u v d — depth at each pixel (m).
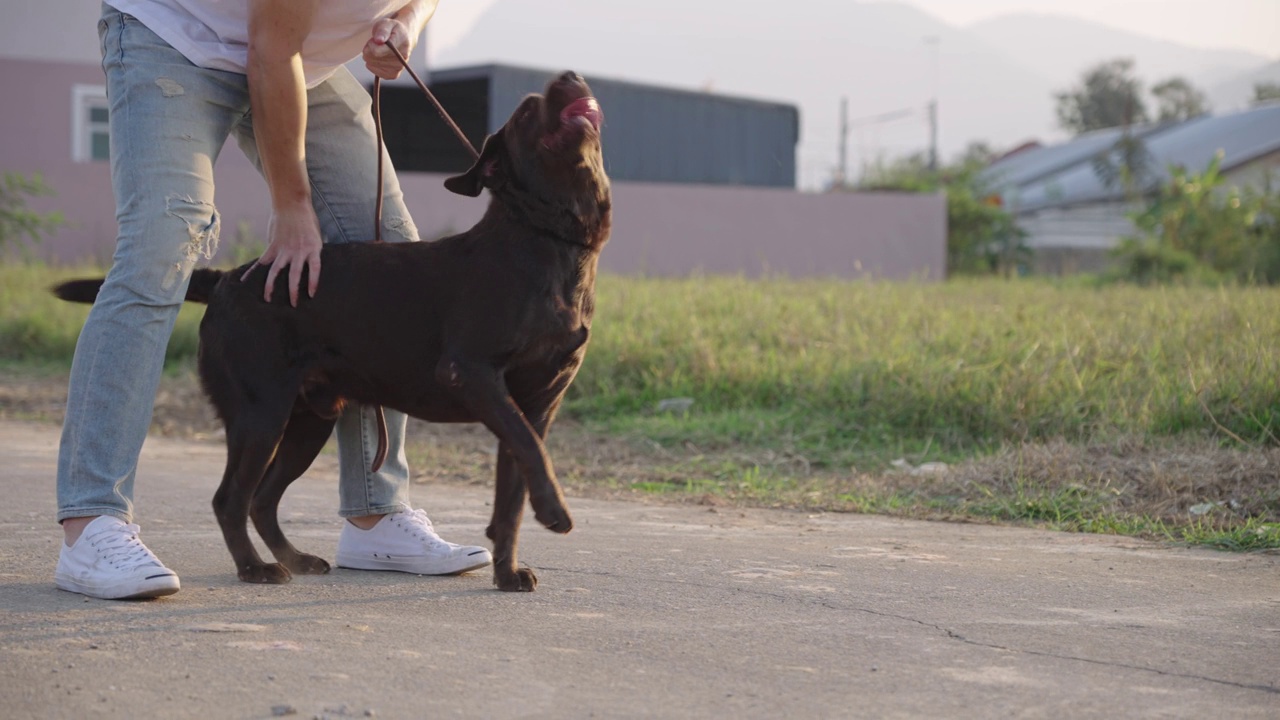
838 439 6.32
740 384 7.25
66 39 18.00
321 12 3.23
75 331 10.41
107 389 3.03
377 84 3.52
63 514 3.00
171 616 2.79
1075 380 6.22
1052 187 29.48
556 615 2.91
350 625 2.75
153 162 3.08
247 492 3.21
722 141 23.11
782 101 23.72
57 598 2.94
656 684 2.35
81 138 18.19
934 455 5.98
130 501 3.08
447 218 16.69
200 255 3.17
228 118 3.28
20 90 17.84
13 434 6.71
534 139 3.04
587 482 5.67
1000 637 2.75
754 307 9.01
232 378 3.18
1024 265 23.03
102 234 15.82
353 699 2.21
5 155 17.84
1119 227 27.98
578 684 2.34
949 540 4.18
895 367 6.81
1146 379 6.27
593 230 3.12
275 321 3.17
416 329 3.11
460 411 3.18
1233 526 4.31
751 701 2.26
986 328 7.75
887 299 9.82
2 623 2.68
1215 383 5.76
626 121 21.66
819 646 2.65
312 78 3.38
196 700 2.19
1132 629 2.84
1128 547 4.04
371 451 3.46
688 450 6.36
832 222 18.77
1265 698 2.31
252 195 15.85
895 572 3.53
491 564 3.60
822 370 7.09
